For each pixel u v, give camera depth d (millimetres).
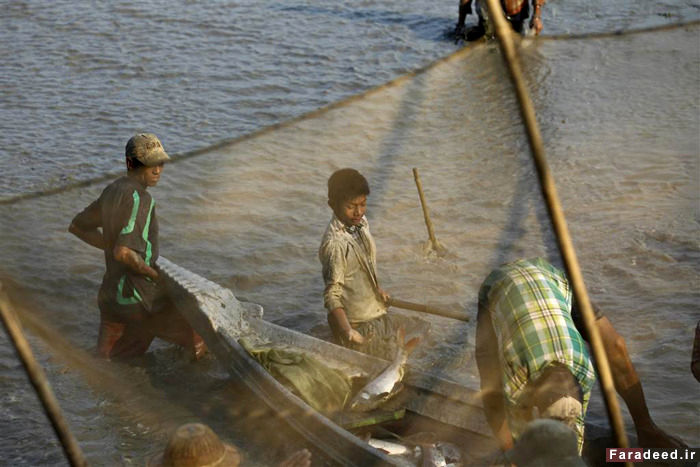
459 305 5645
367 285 5062
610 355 3834
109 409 4625
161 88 10492
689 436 4219
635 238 6383
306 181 7812
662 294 5574
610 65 10594
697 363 3727
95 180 7281
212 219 7047
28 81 10680
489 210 7105
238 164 8055
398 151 8344
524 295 3578
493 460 4039
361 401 4363
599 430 4160
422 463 3947
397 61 11297
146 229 4918
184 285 4996
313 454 4176
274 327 4957
